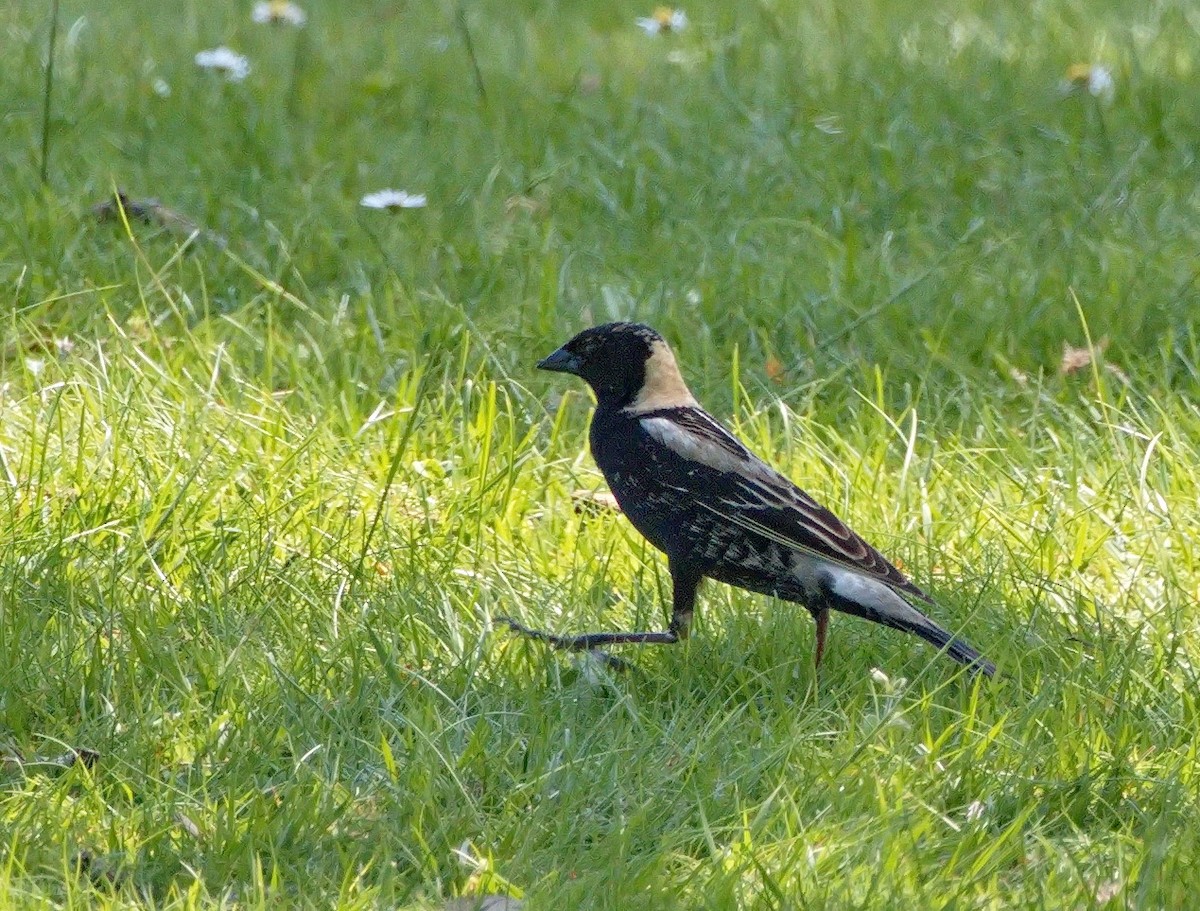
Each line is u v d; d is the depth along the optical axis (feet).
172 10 70.79
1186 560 32.17
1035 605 29.58
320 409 36.40
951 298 42.16
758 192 49.65
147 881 22.07
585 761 24.64
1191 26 66.44
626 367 29.55
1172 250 45.60
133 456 33.45
